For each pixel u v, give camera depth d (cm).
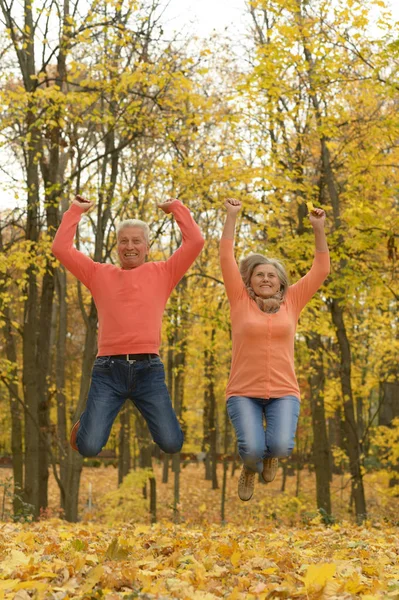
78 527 810
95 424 480
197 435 3189
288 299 536
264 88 1216
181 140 1409
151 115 1288
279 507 1709
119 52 1287
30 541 545
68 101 1181
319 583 349
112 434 2770
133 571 369
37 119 1172
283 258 1270
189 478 3145
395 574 440
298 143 1433
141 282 496
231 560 434
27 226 1328
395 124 1153
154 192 1560
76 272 508
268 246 1288
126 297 492
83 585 348
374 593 359
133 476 1758
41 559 448
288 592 343
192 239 510
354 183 1232
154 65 1194
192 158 1303
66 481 1406
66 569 376
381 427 1897
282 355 513
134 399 495
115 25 1201
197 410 3441
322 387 1595
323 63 1166
